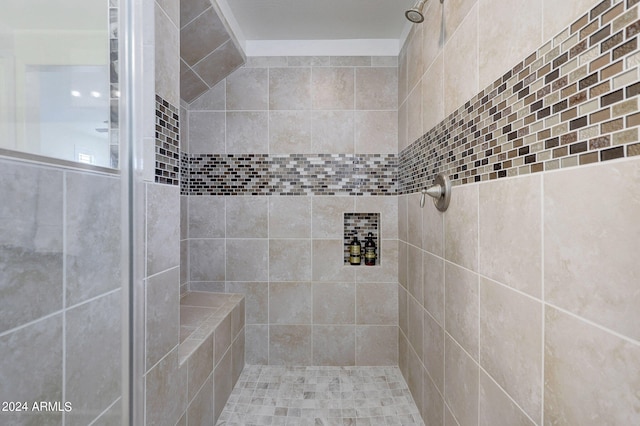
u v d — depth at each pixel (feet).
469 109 3.31
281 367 6.65
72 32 2.38
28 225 1.98
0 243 1.81
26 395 1.97
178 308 3.66
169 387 3.46
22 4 2.00
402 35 6.35
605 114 1.68
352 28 6.30
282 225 6.75
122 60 2.89
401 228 6.41
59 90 2.26
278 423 4.87
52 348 2.14
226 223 6.81
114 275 2.74
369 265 6.81
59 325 2.20
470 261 3.29
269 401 5.43
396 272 6.70
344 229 7.11
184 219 6.72
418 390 5.17
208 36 5.52
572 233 1.91
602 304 1.70
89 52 2.54
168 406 3.44
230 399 5.49
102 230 2.61
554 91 2.06
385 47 6.70
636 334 1.52
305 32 6.44
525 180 2.38
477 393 3.13
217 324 5.04
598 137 1.73
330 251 6.73
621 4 1.59
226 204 6.81
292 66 6.73
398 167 6.68
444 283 4.02
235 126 6.78
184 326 4.95
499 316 2.74
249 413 5.11
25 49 2.02
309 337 6.73
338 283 6.72
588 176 1.79
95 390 2.51
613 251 1.64
